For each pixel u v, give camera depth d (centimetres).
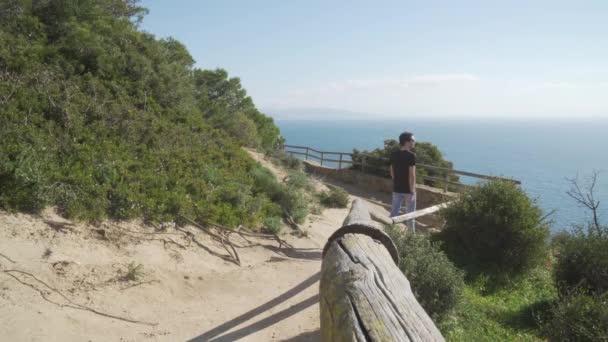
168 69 1121
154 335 367
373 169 1703
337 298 202
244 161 998
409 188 704
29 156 514
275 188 883
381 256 281
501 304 631
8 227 439
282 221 788
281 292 507
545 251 734
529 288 720
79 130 673
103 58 924
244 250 621
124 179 618
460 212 756
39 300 361
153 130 823
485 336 488
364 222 350
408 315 185
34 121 638
